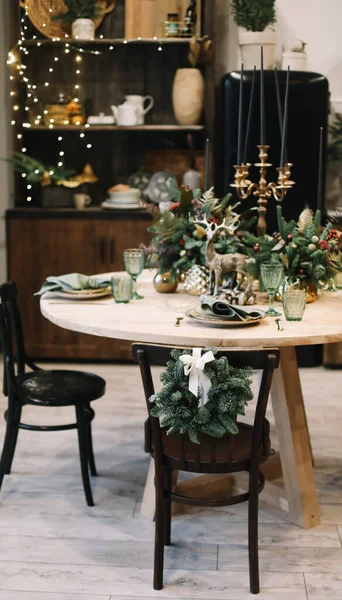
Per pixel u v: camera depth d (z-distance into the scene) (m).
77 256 5.32
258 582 2.68
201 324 2.87
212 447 2.56
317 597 2.66
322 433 4.12
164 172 5.41
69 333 5.39
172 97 5.54
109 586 2.72
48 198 5.45
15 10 5.21
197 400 2.54
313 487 3.17
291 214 5.12
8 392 3.37
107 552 2.95
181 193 3.42
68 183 5.40
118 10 5.49
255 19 5.15
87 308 3.14
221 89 5.09
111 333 2.80
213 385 2.47
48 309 3.12
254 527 2.65
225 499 2.62
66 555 2.92
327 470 3.68
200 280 3.35
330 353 5.27
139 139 5.68
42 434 4.12
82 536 3.06
